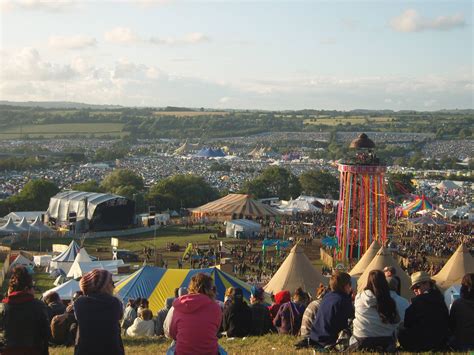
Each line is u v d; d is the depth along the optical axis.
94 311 14.48
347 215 85.12
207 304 14.84
